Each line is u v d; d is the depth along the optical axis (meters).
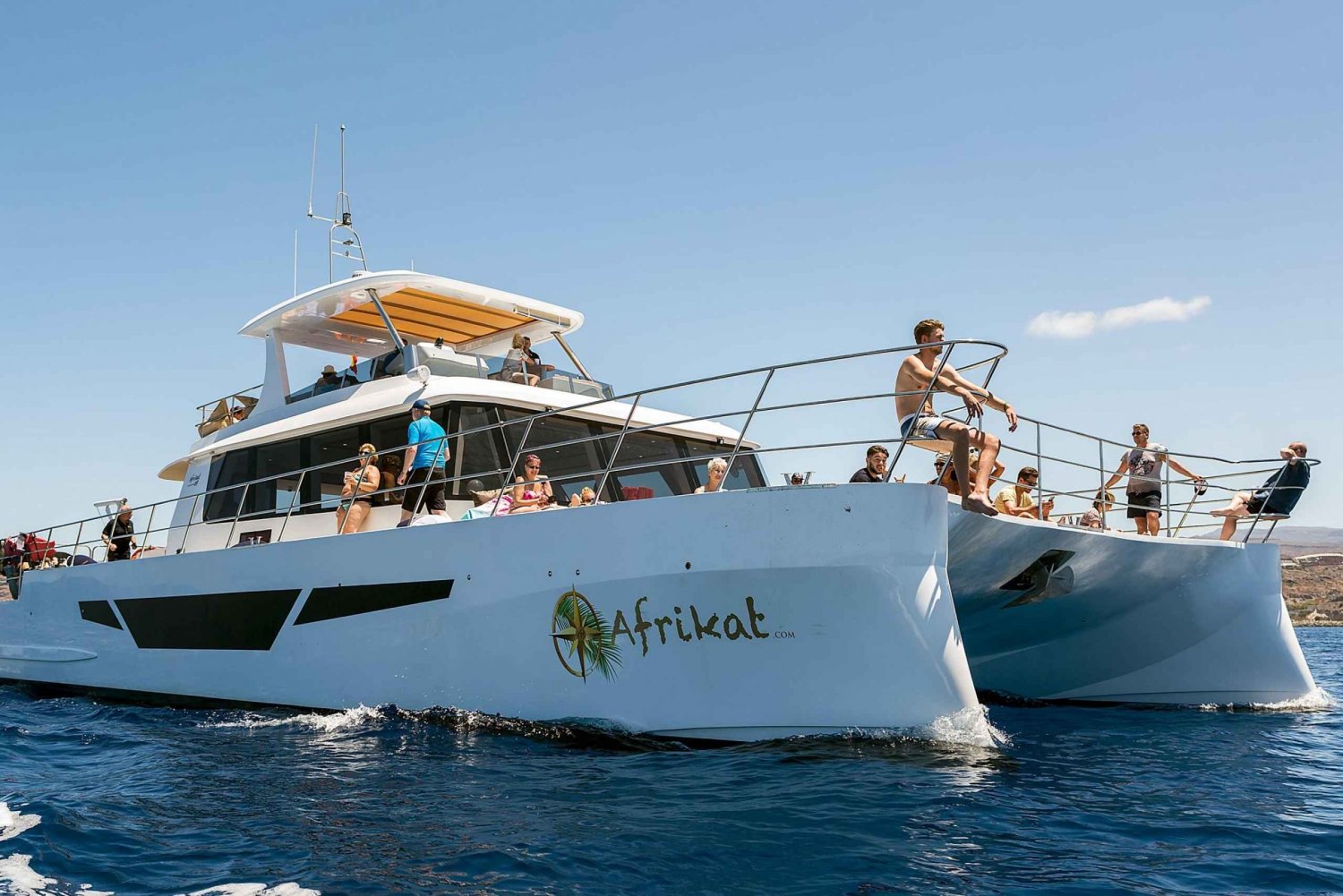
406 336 11.65
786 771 5.96
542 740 7.09
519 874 4.28
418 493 8.61
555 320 11.17
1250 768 6.80
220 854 4.66
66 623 11.16
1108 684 10.48
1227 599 9.65
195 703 9.52
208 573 9.45
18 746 7.79
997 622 9.91
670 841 4.70
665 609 6.76
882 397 6.68
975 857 4.55
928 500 6.52
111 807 5.54
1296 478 9.48
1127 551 8.70
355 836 4.88
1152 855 4.68
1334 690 13.21
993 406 7.30
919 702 6.35
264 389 11.16
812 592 6.44
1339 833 5.09
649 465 7.27
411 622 7.88
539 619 7.24
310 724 8.04
